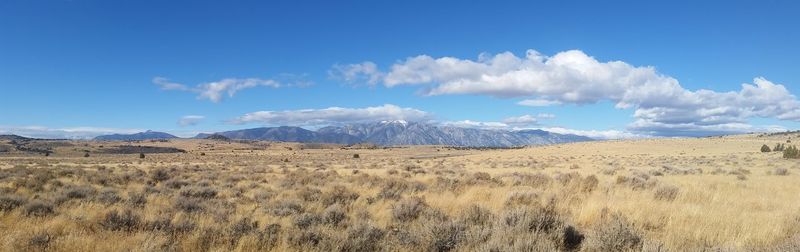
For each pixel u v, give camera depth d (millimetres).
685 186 20141
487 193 16828
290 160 101125
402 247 8508
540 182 22672
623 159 80750
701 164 54438
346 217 11797
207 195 18016
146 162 80250
